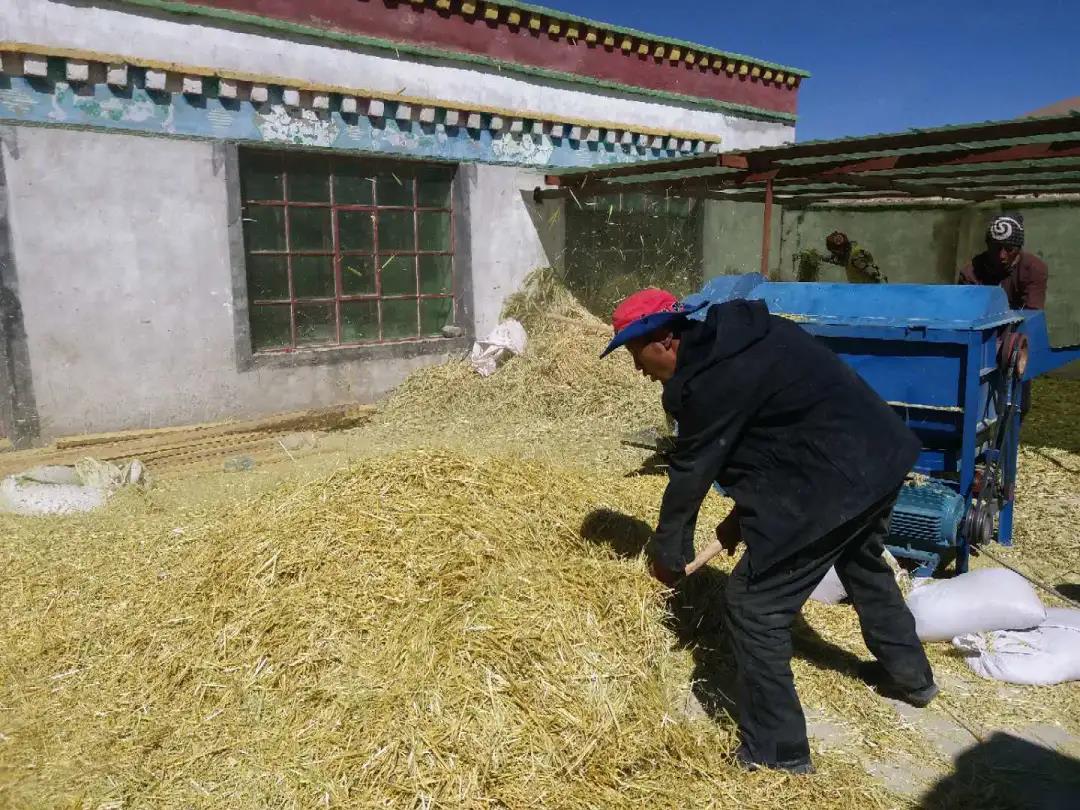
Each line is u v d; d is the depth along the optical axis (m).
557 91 9.30
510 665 2.68
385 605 2.84
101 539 4.48
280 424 7.18
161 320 6.79
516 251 9.20
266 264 7.50
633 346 2.70
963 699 3.10
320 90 7.35
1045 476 5.90
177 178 6.73
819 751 2.75
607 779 2.46
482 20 8.52
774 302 4.52
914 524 3.86
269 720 2.61
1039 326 4.60
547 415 7.62
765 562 2.51
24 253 6.12
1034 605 3.38
